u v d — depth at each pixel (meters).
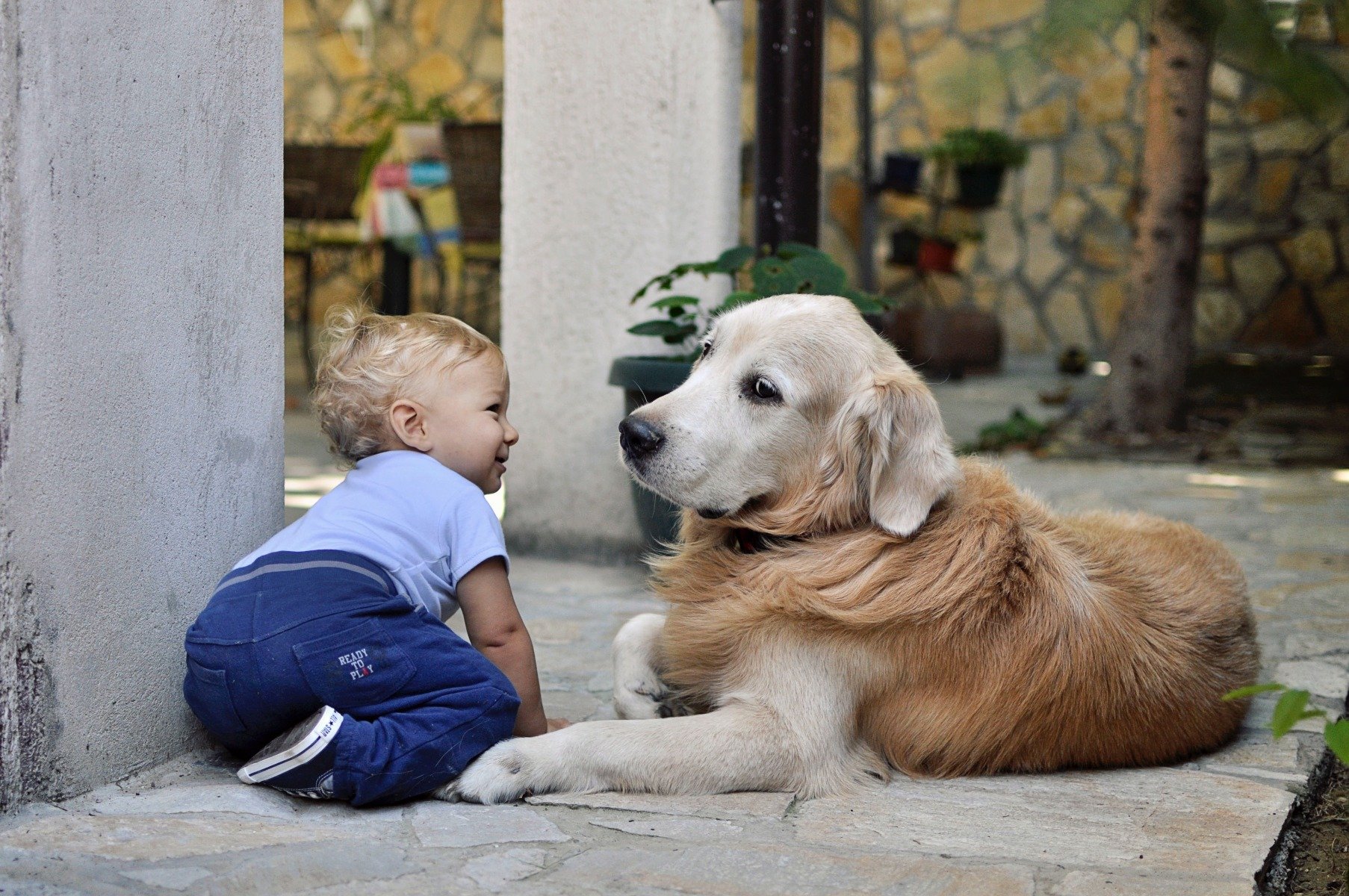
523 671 2.38
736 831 2.11
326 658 2.11
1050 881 1.91
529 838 2.05
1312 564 4.57
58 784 2.10
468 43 10.67
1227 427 7.95
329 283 10.53
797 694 2.37
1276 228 10.42
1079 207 10.91
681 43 4.31
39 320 1.99
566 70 4.43
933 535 2.45
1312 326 10.43
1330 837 2.27
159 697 2.29
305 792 2.13
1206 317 10.69
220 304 2.38
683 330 3.96
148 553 2.24
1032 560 2.48
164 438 2.26
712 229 4.47
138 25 2.13
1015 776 2.47
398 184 7.37
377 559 2.23
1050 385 9.73
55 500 2.04
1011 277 11.16
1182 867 1.98
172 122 2.22
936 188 10.26
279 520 2.60
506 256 4.62
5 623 1.98
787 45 4.23
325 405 2.50
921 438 2.39
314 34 10.95
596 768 2.25
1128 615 2.59
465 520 2.34
